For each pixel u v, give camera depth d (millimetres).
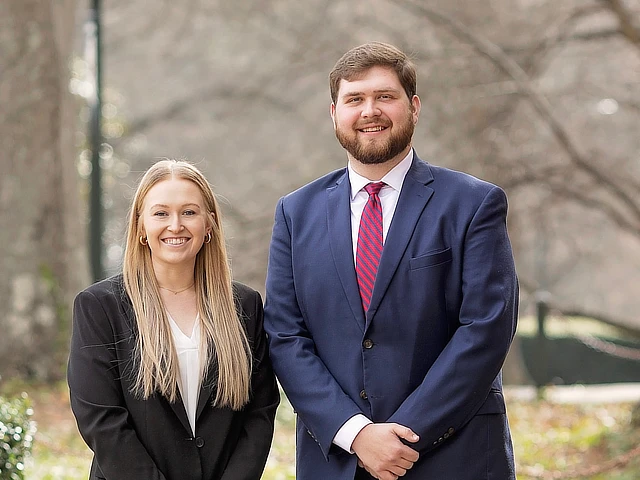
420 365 4059
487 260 4055
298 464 4203
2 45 12680
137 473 3801
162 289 4105
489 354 3951
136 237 4074
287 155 25453
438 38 15539
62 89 13203
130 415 3912
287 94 24031
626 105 15961
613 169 15133
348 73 4125
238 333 4062
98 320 3947
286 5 21250
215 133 26438
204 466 3939
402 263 4094
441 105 15422
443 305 4090
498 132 15516
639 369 16234
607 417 11180
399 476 3961
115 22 24906
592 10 13391
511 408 12273
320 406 3988
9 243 12609
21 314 12570
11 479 5066
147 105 26438
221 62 25203
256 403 4129
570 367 16406
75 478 7414
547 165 15695
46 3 12883
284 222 4375
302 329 4215
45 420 10148
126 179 25922
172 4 23531
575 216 22203
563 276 28609
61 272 13008
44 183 12914
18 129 12734
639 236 13844
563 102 17000
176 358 3945
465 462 3994
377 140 4098
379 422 4031
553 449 9586
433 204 4168
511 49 14531
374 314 4062
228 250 4609
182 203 4016
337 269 4148
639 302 30469
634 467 8570
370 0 19156
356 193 4250
